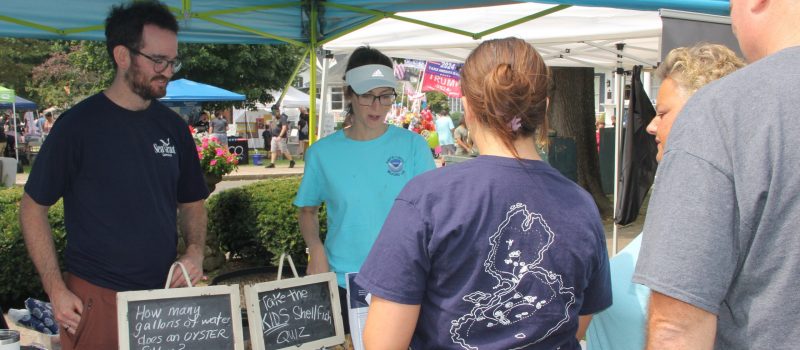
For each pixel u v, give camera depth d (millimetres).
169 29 2416
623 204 5367
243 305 3328
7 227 4969
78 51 22578
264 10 4566
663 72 1830
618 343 1933
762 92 1161
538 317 1395
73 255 2469
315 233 2971
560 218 1406
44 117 23672
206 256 6133
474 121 1495
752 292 1188
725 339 1241
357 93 2752
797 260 1129
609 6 2648
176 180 2645
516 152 1442
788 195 1123
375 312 1431
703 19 2773
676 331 1179
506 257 1376
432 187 1413
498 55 1444
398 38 6195
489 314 1393
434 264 1401
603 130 11656
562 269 1401
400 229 1409
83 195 2422
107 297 2445
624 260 1971
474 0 4102
